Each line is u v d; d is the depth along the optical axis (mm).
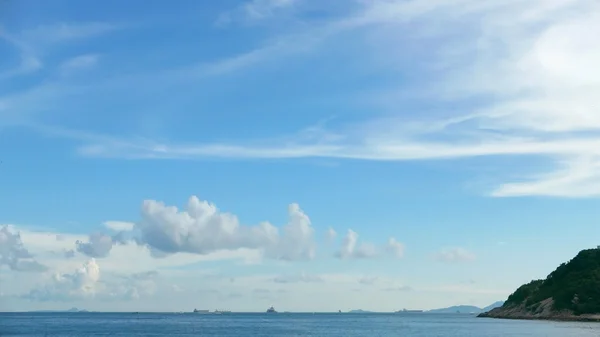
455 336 167375
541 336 151250
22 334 184125
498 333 171125
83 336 175875
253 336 182500
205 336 181875
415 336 176000
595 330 176375
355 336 182125
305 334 195875
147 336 178375
